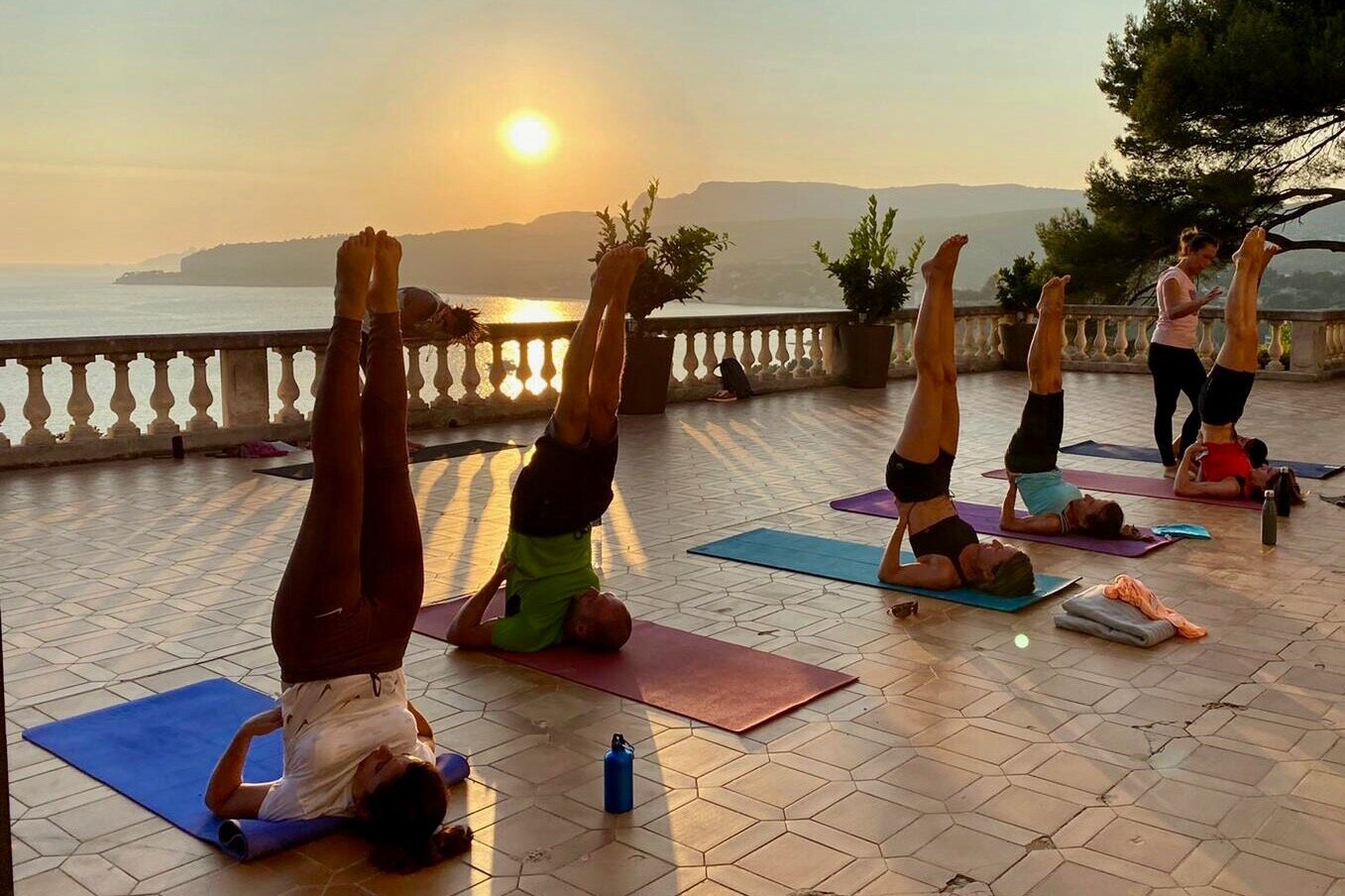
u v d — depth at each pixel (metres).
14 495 8.08
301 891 2.92
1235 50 20.36
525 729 3.98
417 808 2.98
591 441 4.62
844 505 7.76
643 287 12.62
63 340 9.27
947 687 4.40
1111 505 6.71
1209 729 3.97
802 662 4.66
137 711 4.09
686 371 14.14
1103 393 14.90
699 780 3.58
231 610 5.34
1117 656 4.75
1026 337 17.50
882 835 3.22
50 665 4.59
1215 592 5.70
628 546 6.66
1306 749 3.80
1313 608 5.41
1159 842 3.17
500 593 5.63
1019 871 3.01
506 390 12.55
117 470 9.14
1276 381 16.28
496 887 2.94
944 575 5.67
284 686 3.25
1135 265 22.88
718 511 7.61
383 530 3.29
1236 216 21.92
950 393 5.71
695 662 4.64
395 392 3.34
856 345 15.38
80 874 3.00
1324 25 20.44
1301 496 7.82
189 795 3.44
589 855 3.10
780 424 11.97
